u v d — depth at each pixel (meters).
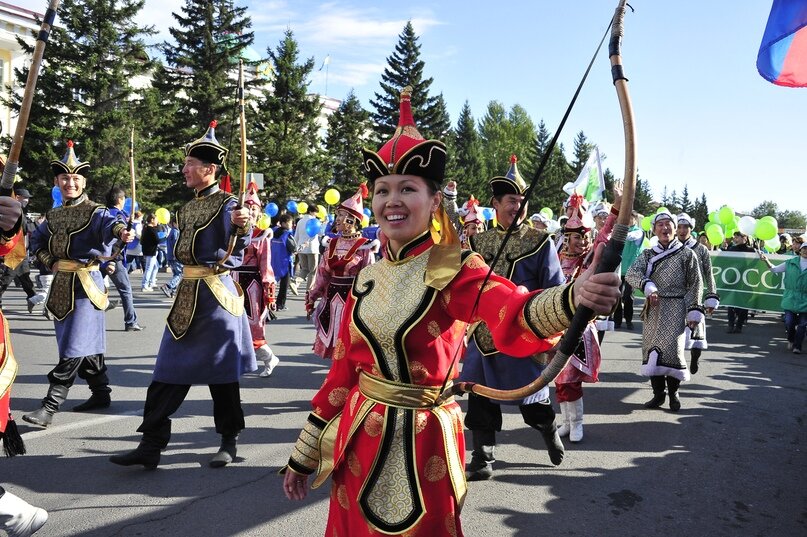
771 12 3.20
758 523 3.74
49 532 3.38
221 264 4.24
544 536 3.52
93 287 5.32
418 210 2.06
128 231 5.18
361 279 2.19
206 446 4.78
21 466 4.28
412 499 1.92
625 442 5.17
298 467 2.26
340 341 2.22
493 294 1.90
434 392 2.02
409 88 2.18
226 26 33.25
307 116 37.91
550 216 15.82
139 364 7.43
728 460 4.79
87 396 6.01
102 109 29.89
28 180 28.30
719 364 8.52
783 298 9.99
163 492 3.92
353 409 2.09
